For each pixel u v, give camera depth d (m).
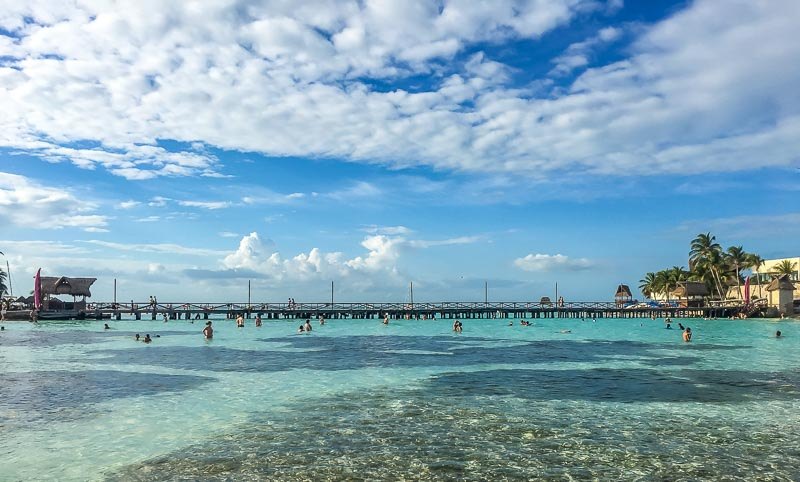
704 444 13.34
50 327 56.69
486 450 12.80
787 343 40.44
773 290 81.12
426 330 56.22
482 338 45.66
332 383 21.98
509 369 26.16
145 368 26.14
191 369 25.84
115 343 38.75
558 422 15.45
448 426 15.00
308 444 13.30
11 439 13.84
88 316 68.81
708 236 95.19
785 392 20.06
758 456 12.43
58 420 15.76
